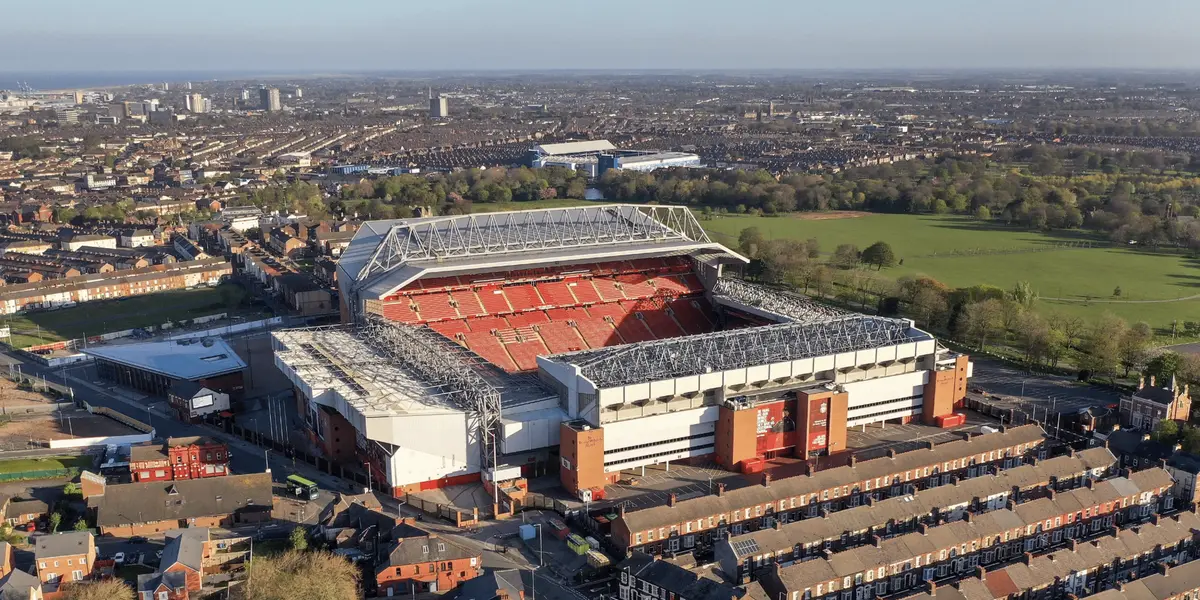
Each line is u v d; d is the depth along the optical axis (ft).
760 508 595.88
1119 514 603.26
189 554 525.75
